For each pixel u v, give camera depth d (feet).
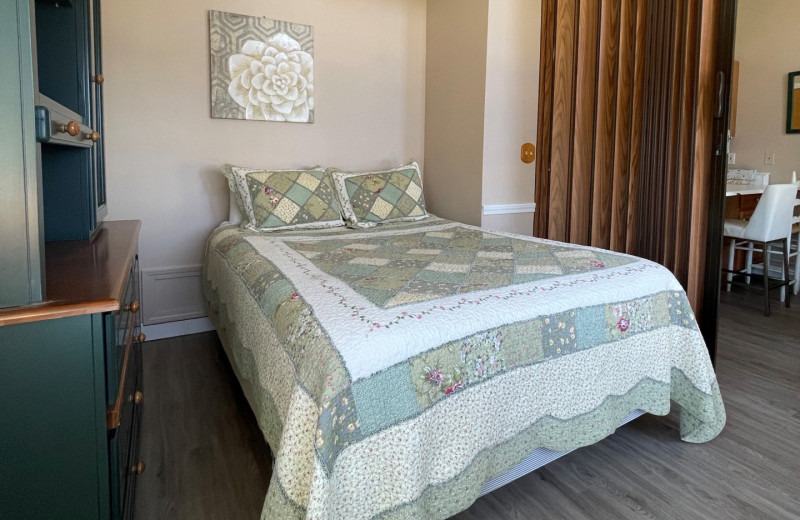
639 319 5.73
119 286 3.67
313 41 10.61
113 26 8.86
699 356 6.05
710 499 5.27
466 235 8.81
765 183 11.05
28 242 3.17
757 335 10.12
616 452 6.16
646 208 9.21
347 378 3.74
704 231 8.43
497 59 10.53
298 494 3.74
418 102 12.21
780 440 6.42
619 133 9.61
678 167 8.59
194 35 9.52
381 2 11.38
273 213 9.08
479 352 4.43
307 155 10.90
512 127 11.00
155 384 7.99
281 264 6.30
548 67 10.89
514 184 11.23
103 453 3.30
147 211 9.54
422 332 4.18
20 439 3.11
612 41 9.64
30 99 3.13
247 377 5.77
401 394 3.96
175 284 9.98
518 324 4.72
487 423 4.49
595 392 5.33
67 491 3.25
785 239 11.50
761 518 4.98
